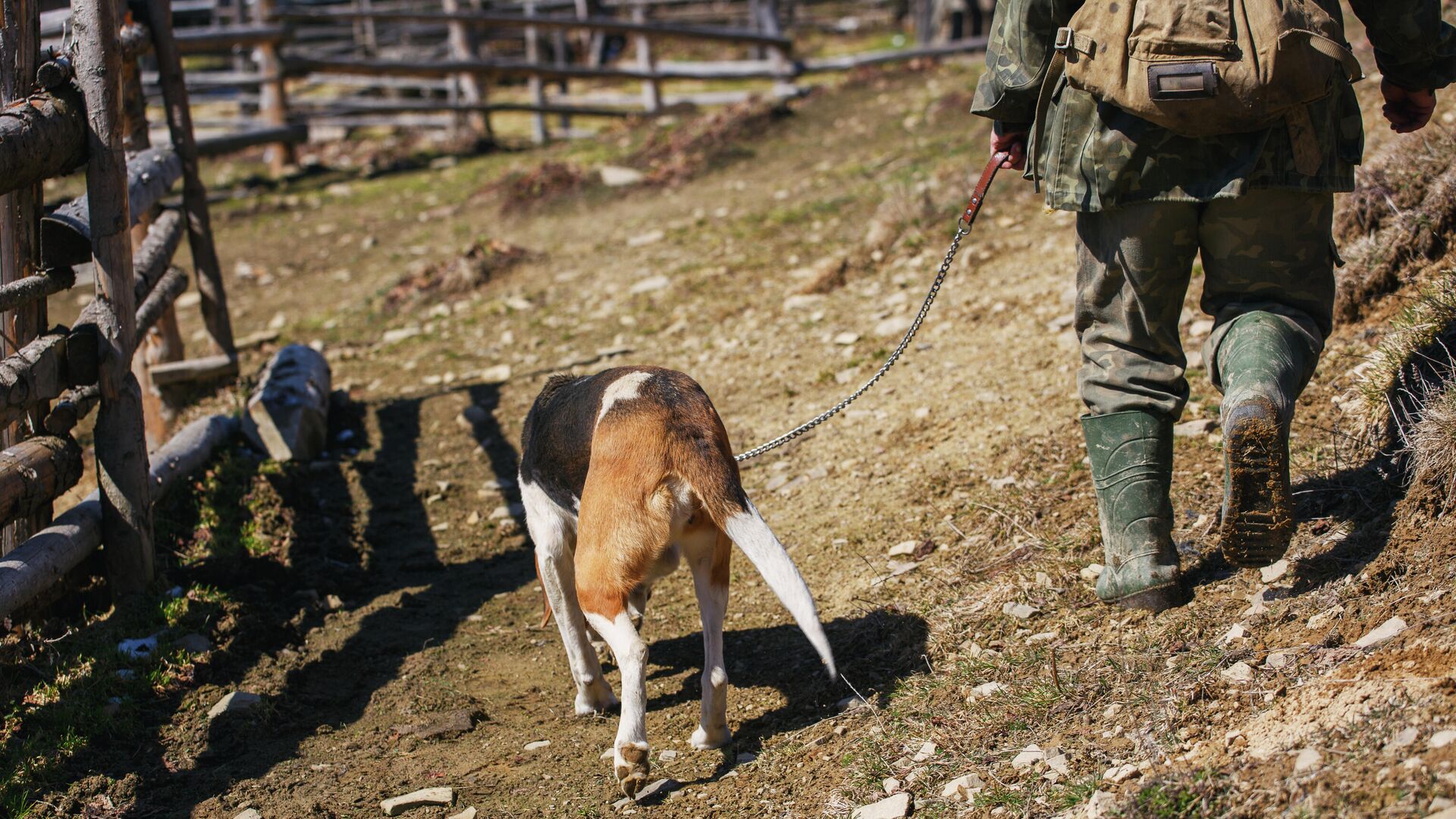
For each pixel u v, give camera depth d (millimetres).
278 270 11141
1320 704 2803
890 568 4566
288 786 3756
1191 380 5160
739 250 9367
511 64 15336
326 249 11648
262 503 5836
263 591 5082
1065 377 5691
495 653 4695
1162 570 3611
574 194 11922
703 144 12680
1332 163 3254
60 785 3697
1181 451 4629
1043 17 3463
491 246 10219
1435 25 3342
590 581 3584
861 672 3934
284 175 14617
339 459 6723
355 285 10469
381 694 4371
